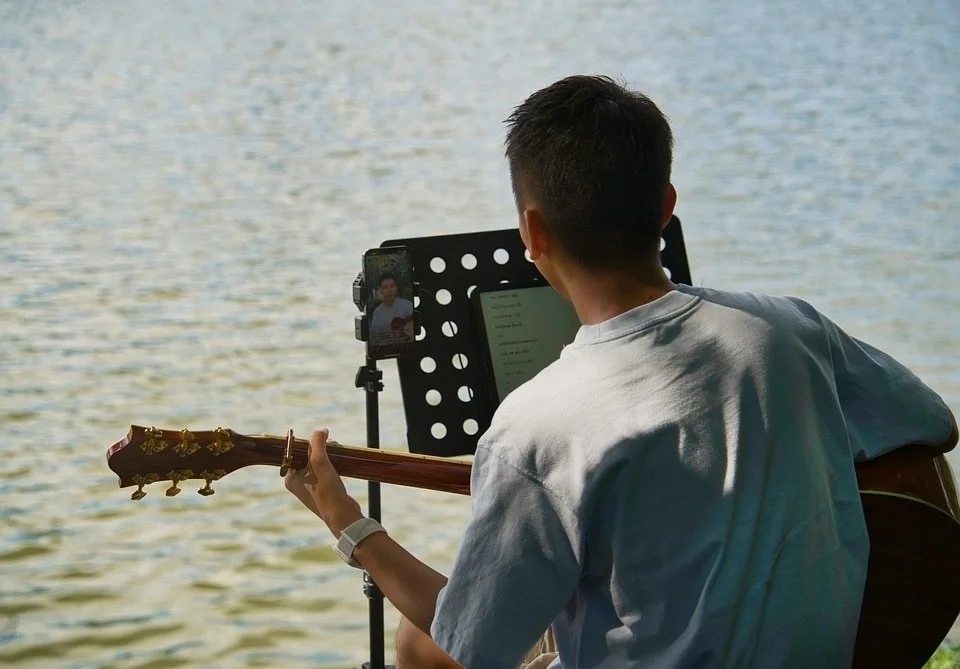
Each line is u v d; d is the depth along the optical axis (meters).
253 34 29.94
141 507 6.10
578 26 30.94
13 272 10.25
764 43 27.09
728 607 1.64
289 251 11.02
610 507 1.67
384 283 2.62
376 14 33.84
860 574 1.79
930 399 1.98
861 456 1.92
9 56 25.64
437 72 23.86
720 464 1.67
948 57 24.41
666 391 1.69
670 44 27.36
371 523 1.96
